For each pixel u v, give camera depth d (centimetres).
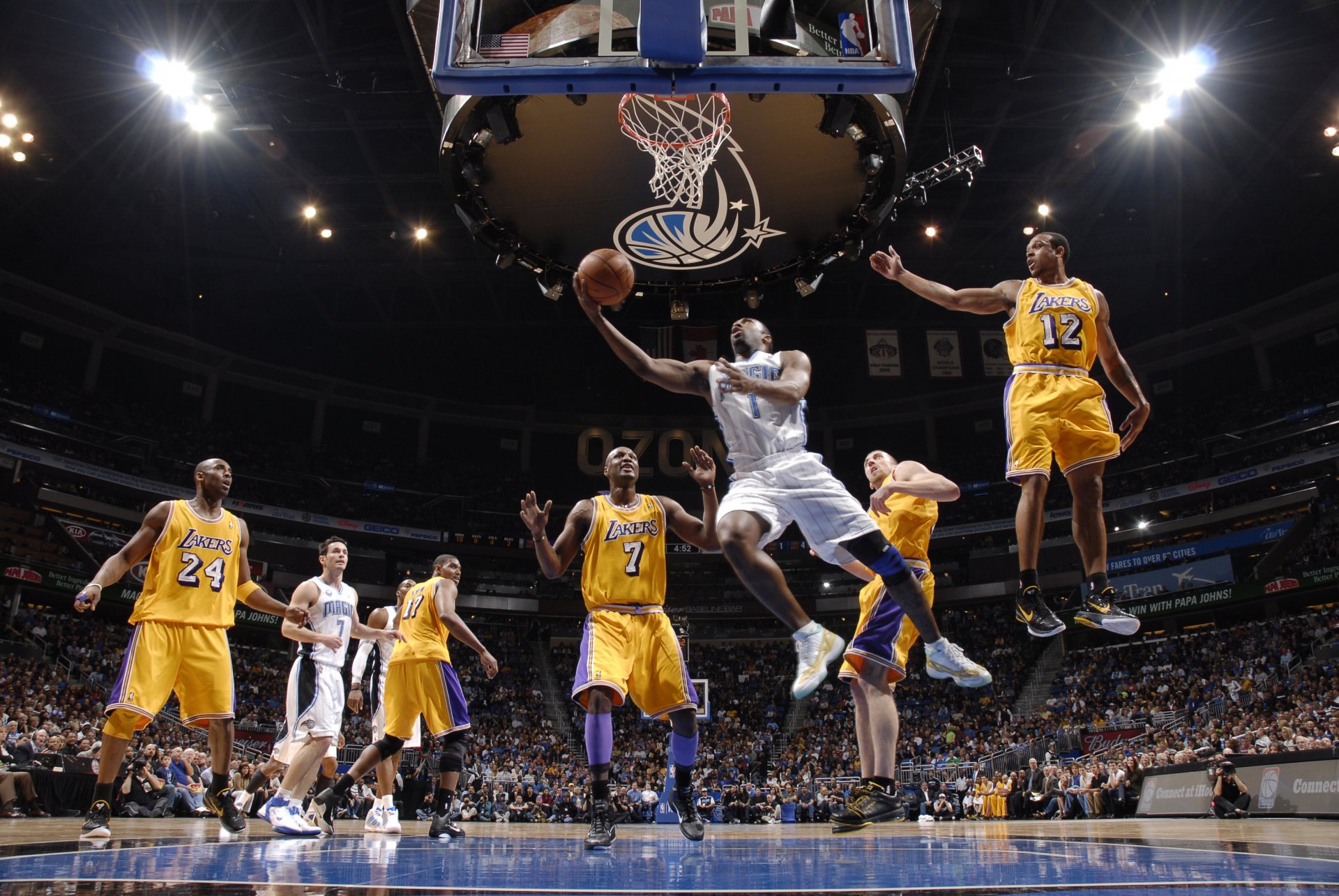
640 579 509
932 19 767
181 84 2117
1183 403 3569
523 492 3912
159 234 2900
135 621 514
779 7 555
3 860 327
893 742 512
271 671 2961
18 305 3055
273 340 3647
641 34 443
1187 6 1972
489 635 3612
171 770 1411
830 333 3862
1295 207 2797
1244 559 3058
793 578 3756
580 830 1155
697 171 930
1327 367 3228
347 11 1994
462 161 909
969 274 3183
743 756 2888
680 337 3472
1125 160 2531
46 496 2853
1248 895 227
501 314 3353
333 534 3503
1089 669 3028
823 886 261
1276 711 2120
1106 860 349
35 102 2228
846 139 883
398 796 1789
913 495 515
